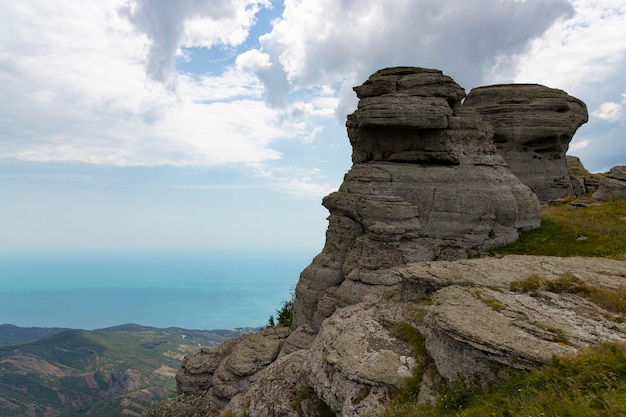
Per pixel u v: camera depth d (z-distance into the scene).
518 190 34.75
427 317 16.45
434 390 14.34
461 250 31.48
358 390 16.14
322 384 17.91
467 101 54.22
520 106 49.34
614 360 10.83
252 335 35.50
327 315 31.03
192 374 34.25
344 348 17.92
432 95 34.53
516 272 19.45
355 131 37.97
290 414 19.12
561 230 33.25
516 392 11.43
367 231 32.88
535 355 12.06
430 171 34.16
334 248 35.38
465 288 17.81
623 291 15.62
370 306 22.16
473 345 13.32
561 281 17.11
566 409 9.24
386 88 34.91
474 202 32.94
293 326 36.22
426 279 19.97
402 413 13.83
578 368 10.94
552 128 48.94
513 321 14.37
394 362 16.38
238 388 29.64
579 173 63.91
